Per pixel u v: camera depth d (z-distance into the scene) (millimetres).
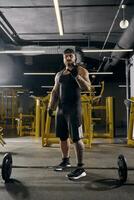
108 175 3119
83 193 2477
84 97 5992
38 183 2791
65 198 2342
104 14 7293
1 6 6695
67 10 6961
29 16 7438
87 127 5949
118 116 16797
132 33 6422
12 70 12617
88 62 13148
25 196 2393
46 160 4156
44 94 15789
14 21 7863
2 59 10945
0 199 2314
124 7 6461
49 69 14180
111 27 8102
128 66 8797
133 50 7867
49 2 6434
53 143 6375
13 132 10500
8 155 2867
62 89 3072
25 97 15242
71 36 9523
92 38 9734
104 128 13523
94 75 14531
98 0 6355
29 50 9359
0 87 12812
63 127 3137
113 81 16703
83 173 3014
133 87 8391
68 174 3000
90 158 4359
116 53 8914
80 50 9258
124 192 2504
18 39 9906
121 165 2807
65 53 3053
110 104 8438
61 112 3113
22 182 2830
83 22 7965
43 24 8164
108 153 4941
